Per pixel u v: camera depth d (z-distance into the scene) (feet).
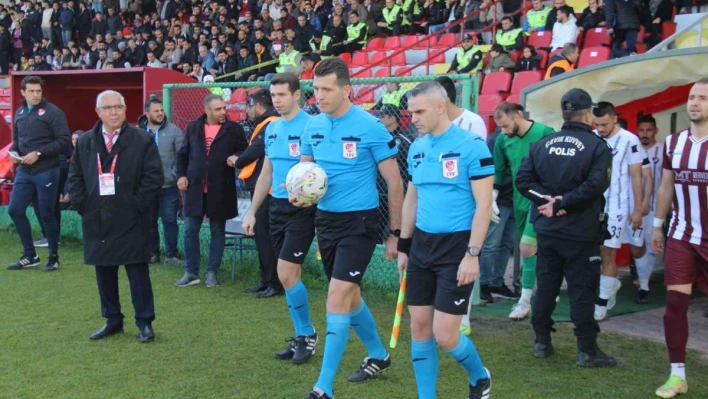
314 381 14.75
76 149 17.07
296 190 13.48
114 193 16.66
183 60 56.08
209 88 30.07
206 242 27.58
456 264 11.85
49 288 22.80
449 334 11.85
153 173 17.04
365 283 22.75
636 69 18.72
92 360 15.96
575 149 15.02
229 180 23.09
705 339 17.99
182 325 18.81
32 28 68.69
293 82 16.01
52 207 25.40
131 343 17.22
